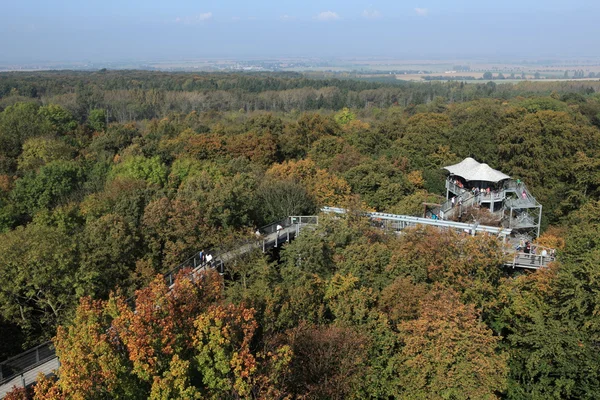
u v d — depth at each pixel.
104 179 65.25
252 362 22.22
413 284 34.84
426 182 69.81
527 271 41.16
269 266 39.06
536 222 59.38
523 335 33.84
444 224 48.19
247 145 79.06
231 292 32.22
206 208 46.38
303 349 28.30
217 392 22.30
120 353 22.38
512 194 60.19
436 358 27.38
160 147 81.38
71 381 19.56
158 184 60.81
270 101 183.38
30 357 29.02
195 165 68.06
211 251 44.38
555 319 33.53
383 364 29.70
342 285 34.19
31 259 34.50
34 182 60.16
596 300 30.98
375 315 31.02
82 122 135.50
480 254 36.16
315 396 26.73
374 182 61.69
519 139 73.62
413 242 40.09
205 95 182.12
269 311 29.03
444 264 37.06
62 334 23.47
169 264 41.72
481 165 60.44
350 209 48.59
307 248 40.66
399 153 75.19
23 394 21.89
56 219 47.41
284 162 71.56
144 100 166.00
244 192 51.16
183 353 23.34
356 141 82.88
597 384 29.45
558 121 74.69
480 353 27.77
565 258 37.88
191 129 100.81
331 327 29.58
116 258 38.72
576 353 30.28
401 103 190.62
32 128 87.25
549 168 69.25
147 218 43.12
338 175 64.75
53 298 35.28
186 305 25.25
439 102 146.75
